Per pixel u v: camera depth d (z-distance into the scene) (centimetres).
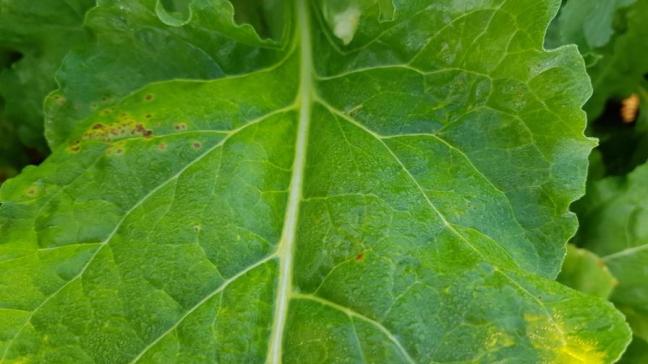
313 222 24
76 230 24
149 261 23
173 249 23
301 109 27
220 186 25
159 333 23
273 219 25
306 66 28
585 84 24
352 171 25
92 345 22
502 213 24
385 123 26
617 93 34
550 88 24
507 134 25
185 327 23
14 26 31
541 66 24
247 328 23
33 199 24
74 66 27
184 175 25
